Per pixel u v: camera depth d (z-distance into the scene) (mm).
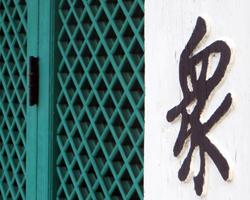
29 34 2451
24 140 2557
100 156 2164
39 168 2396
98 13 2074
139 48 1922
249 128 1102
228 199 1149
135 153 1913
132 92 1945
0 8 2742
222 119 1167
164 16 1341
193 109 1245
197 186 1229
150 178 1386
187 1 1268
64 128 2336
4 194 2775
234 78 1138
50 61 2342
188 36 1260
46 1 2357
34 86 2387
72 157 2320
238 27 1130
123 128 2066
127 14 1899
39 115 2395
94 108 2193
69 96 2285
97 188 2148
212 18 1199
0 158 2779
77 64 2223
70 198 2258
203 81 1209
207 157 1208
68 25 2285
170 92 1318
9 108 2680
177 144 1291
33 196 2430
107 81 2047
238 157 1128
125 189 2004
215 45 1179
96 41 2172
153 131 1377
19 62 2592
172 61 1312
